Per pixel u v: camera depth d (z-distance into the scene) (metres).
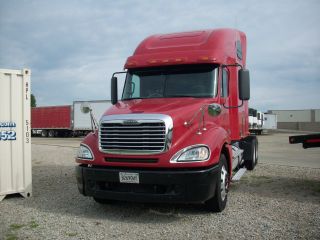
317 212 6.80
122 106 7.21
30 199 8.20
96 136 6.92
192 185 5.99
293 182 9.84
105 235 5.69
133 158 6.31
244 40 10.76
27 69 8.48
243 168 10.12
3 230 5.95
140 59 8.16
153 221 6.41
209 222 6.27
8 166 8.22
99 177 6.44
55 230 5.94
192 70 7.77
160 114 6.38
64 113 48.22
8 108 8.25
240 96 7.53
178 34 8.86
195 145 6.16
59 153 18.78
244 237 5.50
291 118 96.88
